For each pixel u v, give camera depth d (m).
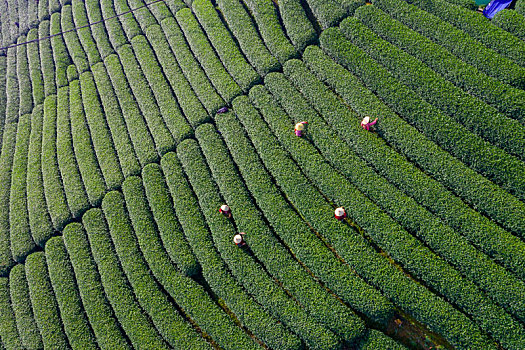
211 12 31.28
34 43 38.03
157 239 23.59
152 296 21.92
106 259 23.77
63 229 25.95
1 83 36.53
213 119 27.08
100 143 28.53
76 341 21.92
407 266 19.52
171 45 31.44
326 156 23.36
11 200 28.16
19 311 23.88
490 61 22.97
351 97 24.30
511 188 19.92
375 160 22.22
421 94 23.44
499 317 17.48
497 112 21.59
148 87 30.09
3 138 32.62
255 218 22.41
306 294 19.83
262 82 27.28
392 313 18.78
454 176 20.66
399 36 25.28
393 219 20.91
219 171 24.30
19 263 26.05
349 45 25.94
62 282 23.84
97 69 33.00
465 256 18.78
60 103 32.25
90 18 36.81
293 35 27.70
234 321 21.02
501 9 24.95
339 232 20.81
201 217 23.44
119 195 25.95
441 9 25.61
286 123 24.92
